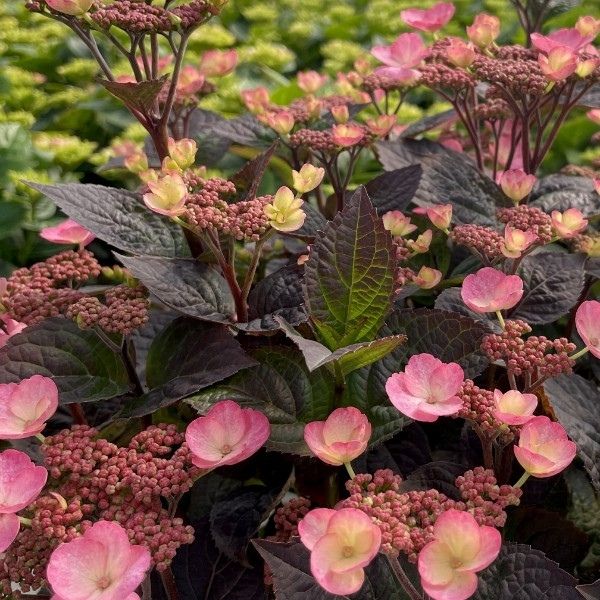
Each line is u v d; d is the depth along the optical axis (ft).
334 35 5.55
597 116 2.59
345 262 2.04
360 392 2.12
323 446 1.87
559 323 2.64
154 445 1.95
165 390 2.07
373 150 2.75
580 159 4.13
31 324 2.15
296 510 2.07
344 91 2.84
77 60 4.32
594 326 2.03
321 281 2.05
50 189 2.14
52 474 1.91
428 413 1.87
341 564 1.71
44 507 1.87
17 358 2.10
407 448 2.20
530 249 2.22
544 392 2.09
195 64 4.33
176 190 2.03
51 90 4.66
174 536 1.85
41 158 3.49
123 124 4.02
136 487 1.88
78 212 2.15
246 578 2.08
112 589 1.76
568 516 2.23
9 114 3.75
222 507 2.11
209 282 2.17
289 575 1.87
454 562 1.74
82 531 1.88
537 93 2.36
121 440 2.20
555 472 1.83
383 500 1.84
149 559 1.77
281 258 2.77
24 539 1.88
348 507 1.81
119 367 2.16
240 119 2.74
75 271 2.29
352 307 2.06
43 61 4.73
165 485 1.89
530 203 2.54
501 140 2.92
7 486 1.85
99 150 4.23
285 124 2.50
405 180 2.47
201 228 2.06
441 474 2.06
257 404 2.09
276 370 2.11
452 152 2.68
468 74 2.54
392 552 1.77
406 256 2.28
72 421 2.32
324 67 4.91
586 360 2.46
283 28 5.79
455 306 2.27
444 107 3.85
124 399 2.27
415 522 1.83
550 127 4.01
